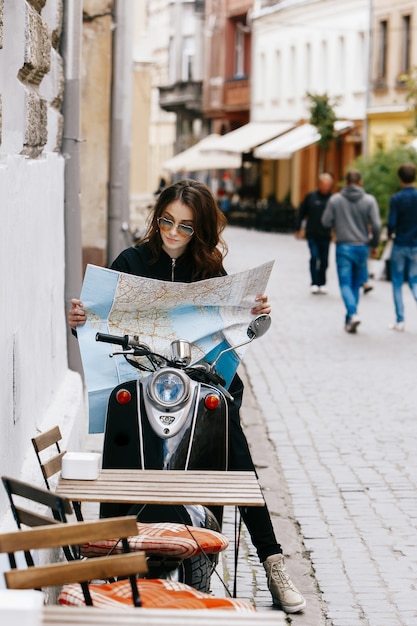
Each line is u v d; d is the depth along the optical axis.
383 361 14.59
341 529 7.45
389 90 49.25
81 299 5.47
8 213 5.53
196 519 5.19
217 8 69.62
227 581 6.38
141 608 3.70
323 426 10.67
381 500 8.16
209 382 5.48
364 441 10.03
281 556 5.95
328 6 54.75
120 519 3.66
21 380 5.91
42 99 6.84
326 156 55.47
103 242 14.37
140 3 29.11
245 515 5.93
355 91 52.09
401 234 17.31
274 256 35.56
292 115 59.53
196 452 5.21
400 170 17.34
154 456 5.18
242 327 5.57
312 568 6.68
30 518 3.95
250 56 67.94
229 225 60.38
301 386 12.83
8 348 5.49
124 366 5.50
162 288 5.42
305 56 57.84
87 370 5.49
